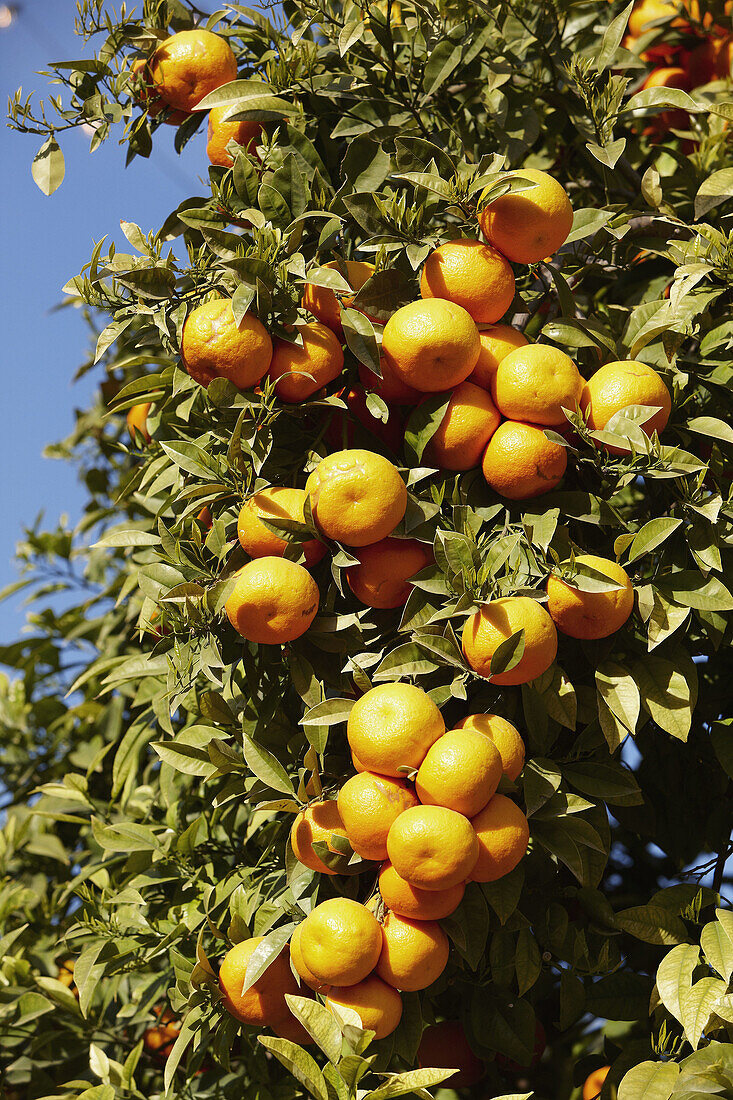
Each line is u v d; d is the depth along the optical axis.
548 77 1.89
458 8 1.78
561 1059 1.77
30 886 2.16
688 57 2.07
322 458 1.63
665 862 1.90
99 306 1.65
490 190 1.61
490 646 1.52
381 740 1.49
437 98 1.87
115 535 1.76
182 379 1.69
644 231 1.81
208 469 1.61
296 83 1.76
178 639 1.62
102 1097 1.72
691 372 1.70
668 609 1.60
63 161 1.75
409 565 1.58
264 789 1.58
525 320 1.74
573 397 1.59
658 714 1.59
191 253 1.71
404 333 1.57
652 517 1.67
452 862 1.46
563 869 1.70
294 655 1.61
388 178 1.70
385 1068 1.52
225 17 1.85
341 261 1.64
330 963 1.48
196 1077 1.81
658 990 1.57
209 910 1.72
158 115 1.81
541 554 1.58
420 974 1.49
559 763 1.61
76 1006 1.90
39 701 2.34
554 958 1.68
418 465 1.60
